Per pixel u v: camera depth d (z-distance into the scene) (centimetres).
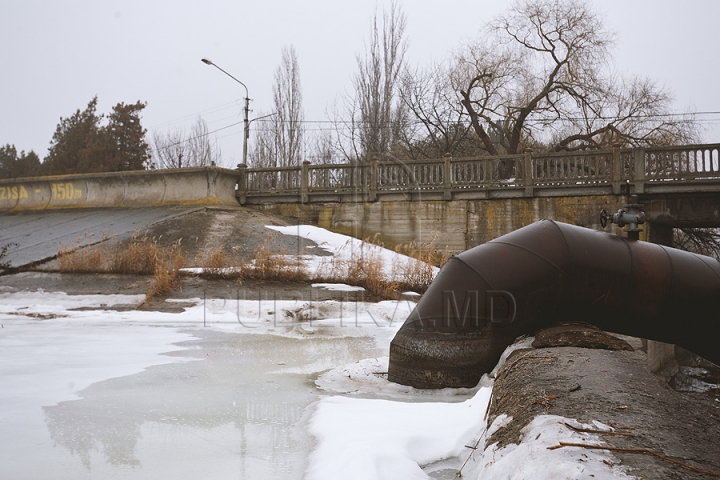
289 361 938
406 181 2319
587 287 816
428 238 2270
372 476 408
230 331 1255
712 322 862
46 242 2216
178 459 482
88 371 839
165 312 1472
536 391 445
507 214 2167
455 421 563
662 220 1975
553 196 2106
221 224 2222
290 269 1695
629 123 3400
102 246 2045
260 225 2252
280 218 2469
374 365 879
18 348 1023
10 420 593
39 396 693
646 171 1995
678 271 849
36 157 7744
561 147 3447
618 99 3412
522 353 635
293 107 4300
